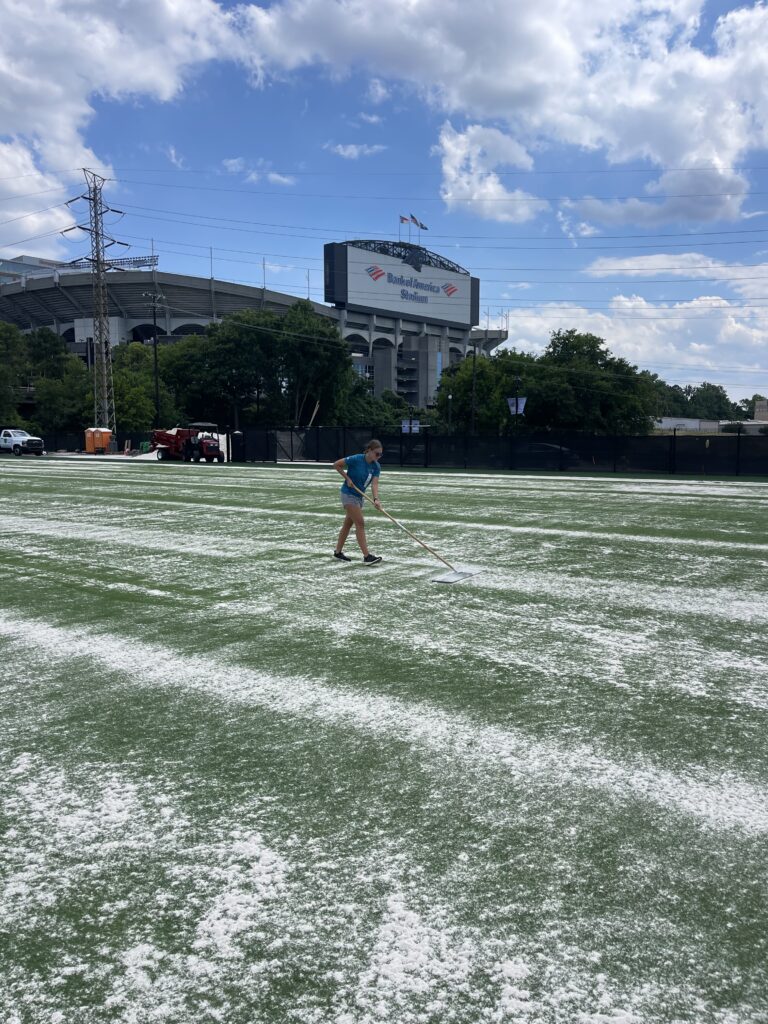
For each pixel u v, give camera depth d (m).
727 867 2.75
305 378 75.56
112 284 128.75
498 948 2.33
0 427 66.62
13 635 6.05
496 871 2.73
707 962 2.26
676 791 3.34
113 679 4.95
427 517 13.55
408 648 5.56
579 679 4.84
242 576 8.34
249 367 73.25
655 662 5.18
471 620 6.36
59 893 2.66
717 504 15.79
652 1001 2.11
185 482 22.84
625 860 2.80
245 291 139.38
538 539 10.88
